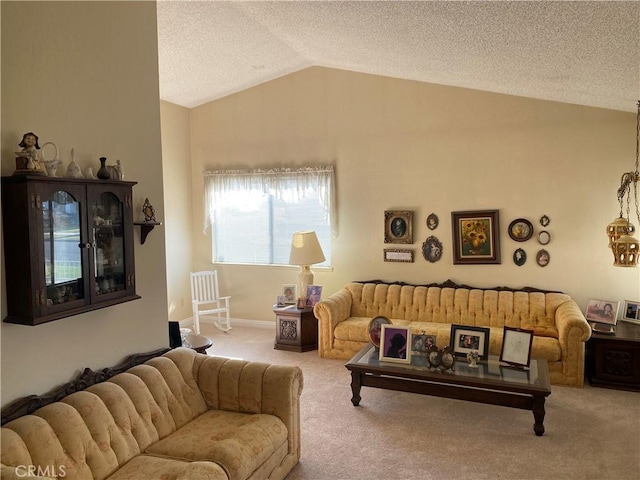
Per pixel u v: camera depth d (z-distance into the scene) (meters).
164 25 4.31
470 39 3.31
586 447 3.24
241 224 6.54
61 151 2.67
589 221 4.95
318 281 6.11
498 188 5.25
